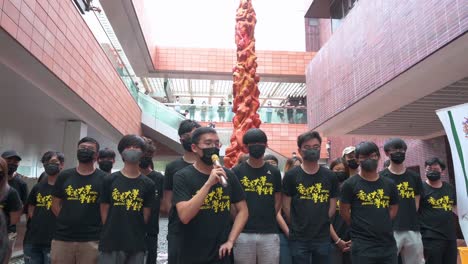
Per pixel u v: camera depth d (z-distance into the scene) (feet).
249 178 10.32
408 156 37.32
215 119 48.39
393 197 10.87
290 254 10.86
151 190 10.62
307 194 10.71
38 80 20.68
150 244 12.87
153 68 54.13
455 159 12.04
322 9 40.57
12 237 11.09
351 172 13.56
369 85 23.95
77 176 10.96
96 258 10.43
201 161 8.14
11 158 13.48
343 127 32.30
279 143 50.88
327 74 32.12
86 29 24.75
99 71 28.09
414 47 19.11
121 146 10.53
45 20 18.11
